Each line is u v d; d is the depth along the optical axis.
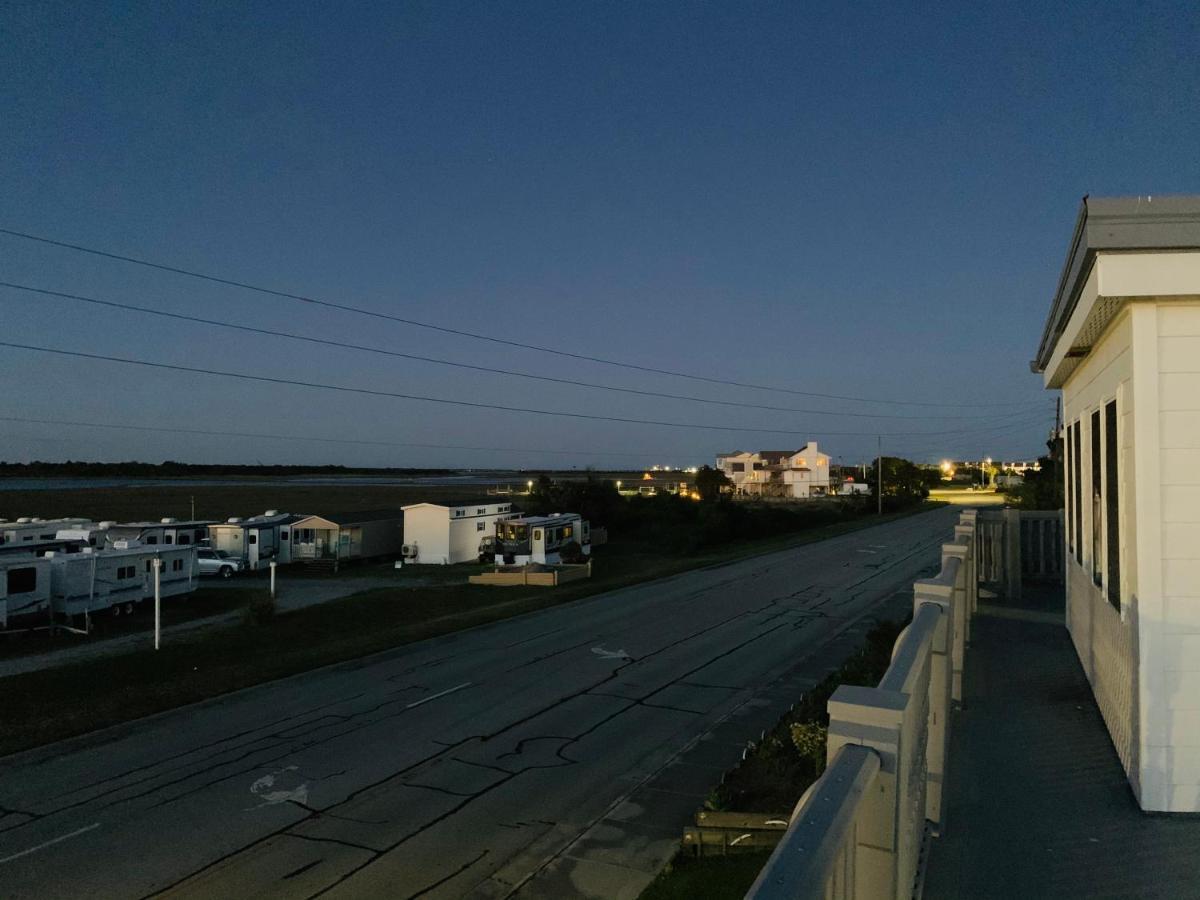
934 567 30.89
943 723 4.33
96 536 34.34
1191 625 4.37
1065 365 7.66
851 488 98.56
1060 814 4.43
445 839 7.93
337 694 13.88
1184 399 4.39
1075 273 4.87
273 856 7.61
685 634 18.70
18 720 13.55
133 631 23.55
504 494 75.38
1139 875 3.69
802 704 11.16
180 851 7.76
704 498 68.56
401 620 25.09
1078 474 8.03
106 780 9.80
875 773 2.26
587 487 55.97
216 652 19.33
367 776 9.77
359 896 6.84
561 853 7.59
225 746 11.09
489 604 27.73
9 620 22.28
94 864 7.52
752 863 6.94
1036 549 14.80
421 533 42.56
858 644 16.92
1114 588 5.53
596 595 25.61
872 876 2.35
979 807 4.55
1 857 7.70
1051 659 8.20
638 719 11.94
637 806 8.66
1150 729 4.43
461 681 14.65
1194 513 4.39
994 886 3.62
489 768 9.96
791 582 27.50
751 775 8.81
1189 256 4.05
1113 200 4.05
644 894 6.71
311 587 33.47
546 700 13.16
